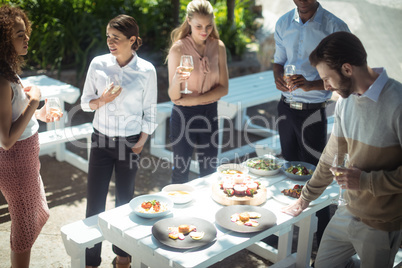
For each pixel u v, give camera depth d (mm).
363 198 2393
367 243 2436
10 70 2578
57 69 7121
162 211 2773
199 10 3422
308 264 3268
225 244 2490
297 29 3492
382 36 5816
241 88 5797
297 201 2850
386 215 2336
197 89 3660
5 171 2775
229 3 8344
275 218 2709
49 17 7156
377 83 2191
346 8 6262
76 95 4840
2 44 2537
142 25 7840
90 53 7152
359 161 2383
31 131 2852
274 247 3760
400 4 6016
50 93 4703
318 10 3410
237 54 8484
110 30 3037
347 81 2225
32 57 7121
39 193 2934
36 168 2906
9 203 2879
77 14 7324
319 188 2752
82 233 2975
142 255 2523
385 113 2203
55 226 3977
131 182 3338
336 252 2666
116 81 2959
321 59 2223
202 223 2633
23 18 2709
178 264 2305
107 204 4367
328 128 5016
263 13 8992
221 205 2928
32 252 3570
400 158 2264
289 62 3631
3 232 3850
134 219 2729
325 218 3562
